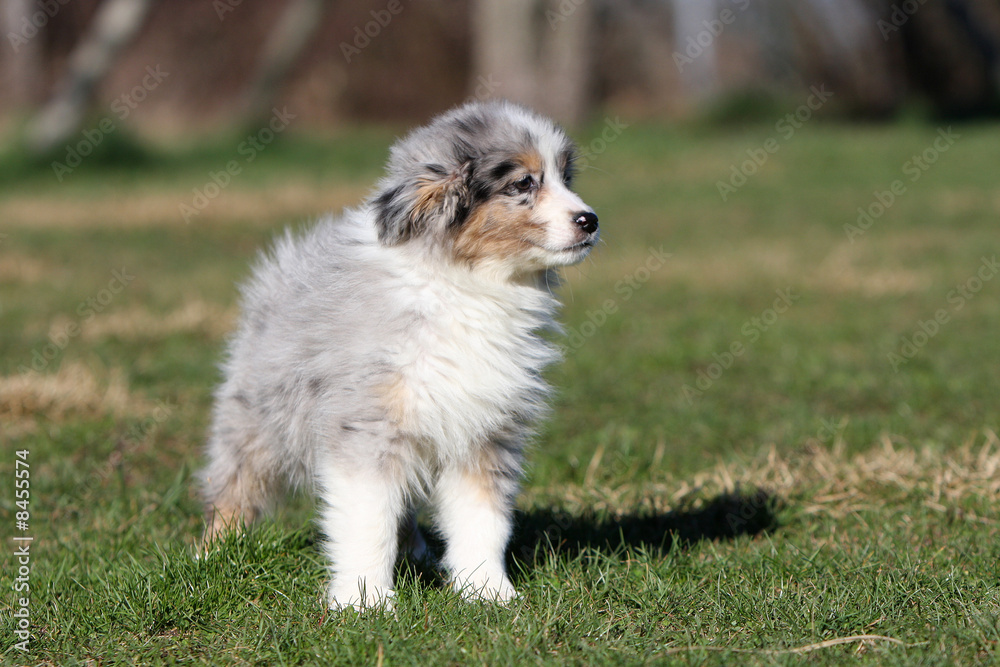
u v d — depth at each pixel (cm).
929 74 3984
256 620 495
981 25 3978
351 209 589
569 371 1064
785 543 607
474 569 538
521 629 474
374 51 3809
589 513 670
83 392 924
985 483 684
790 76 4091
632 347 1173
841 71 4009
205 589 515
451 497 555
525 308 550
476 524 547
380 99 3828
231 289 1494
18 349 1125
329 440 519
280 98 3722
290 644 469
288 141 3020
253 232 1989
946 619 480
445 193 526
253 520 611
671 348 1153
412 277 522
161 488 725
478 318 530
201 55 3819
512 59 3056
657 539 635
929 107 3616
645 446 822
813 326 1270
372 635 467
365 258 532
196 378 1034
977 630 463
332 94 3766
